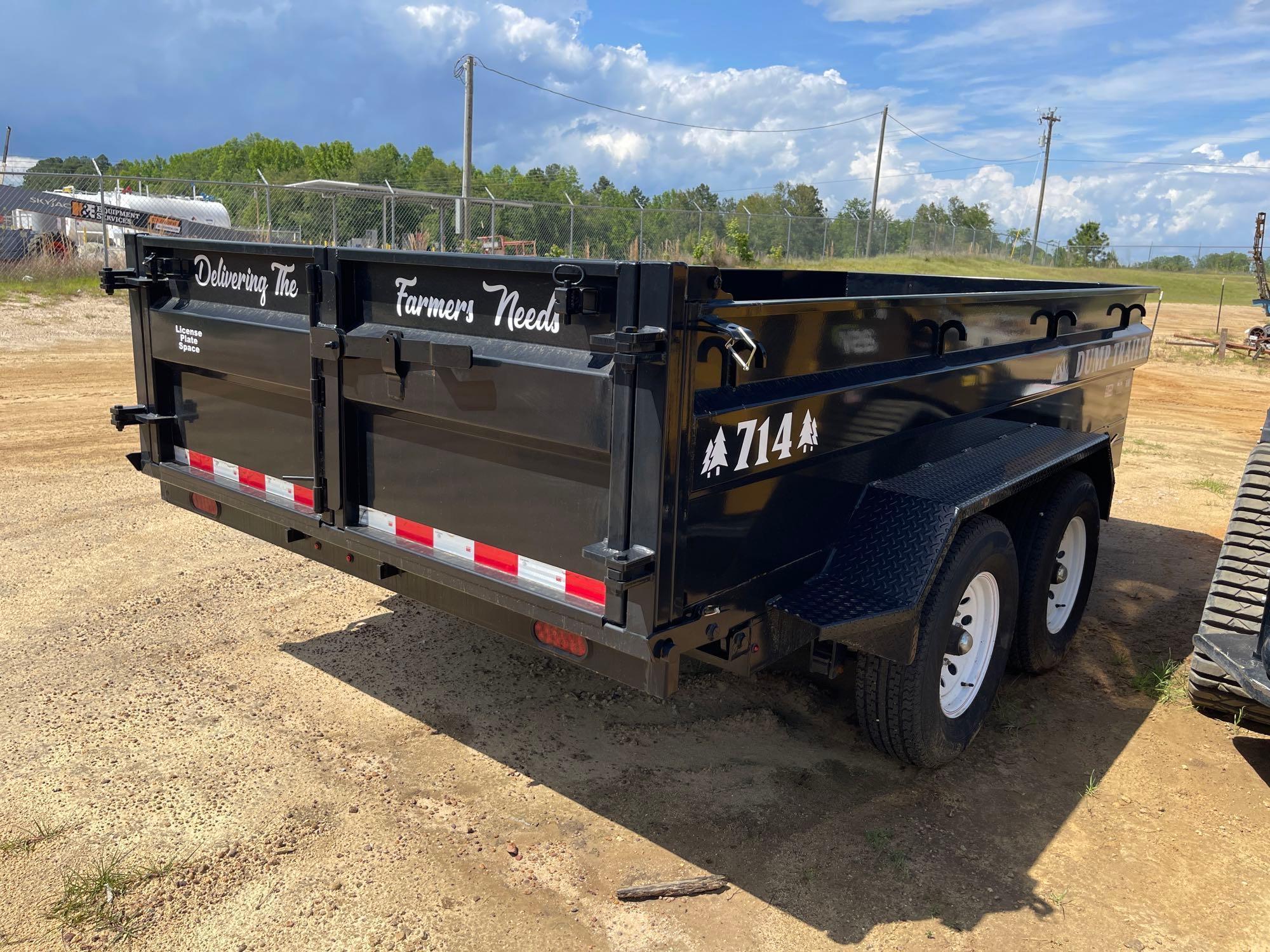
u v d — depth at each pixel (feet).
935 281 20.18
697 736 12.00
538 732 11.89
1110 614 16.79
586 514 8.18
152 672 12.98
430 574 9.49
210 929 8.22
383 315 9.65
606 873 9.25
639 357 7.22
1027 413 14.21
